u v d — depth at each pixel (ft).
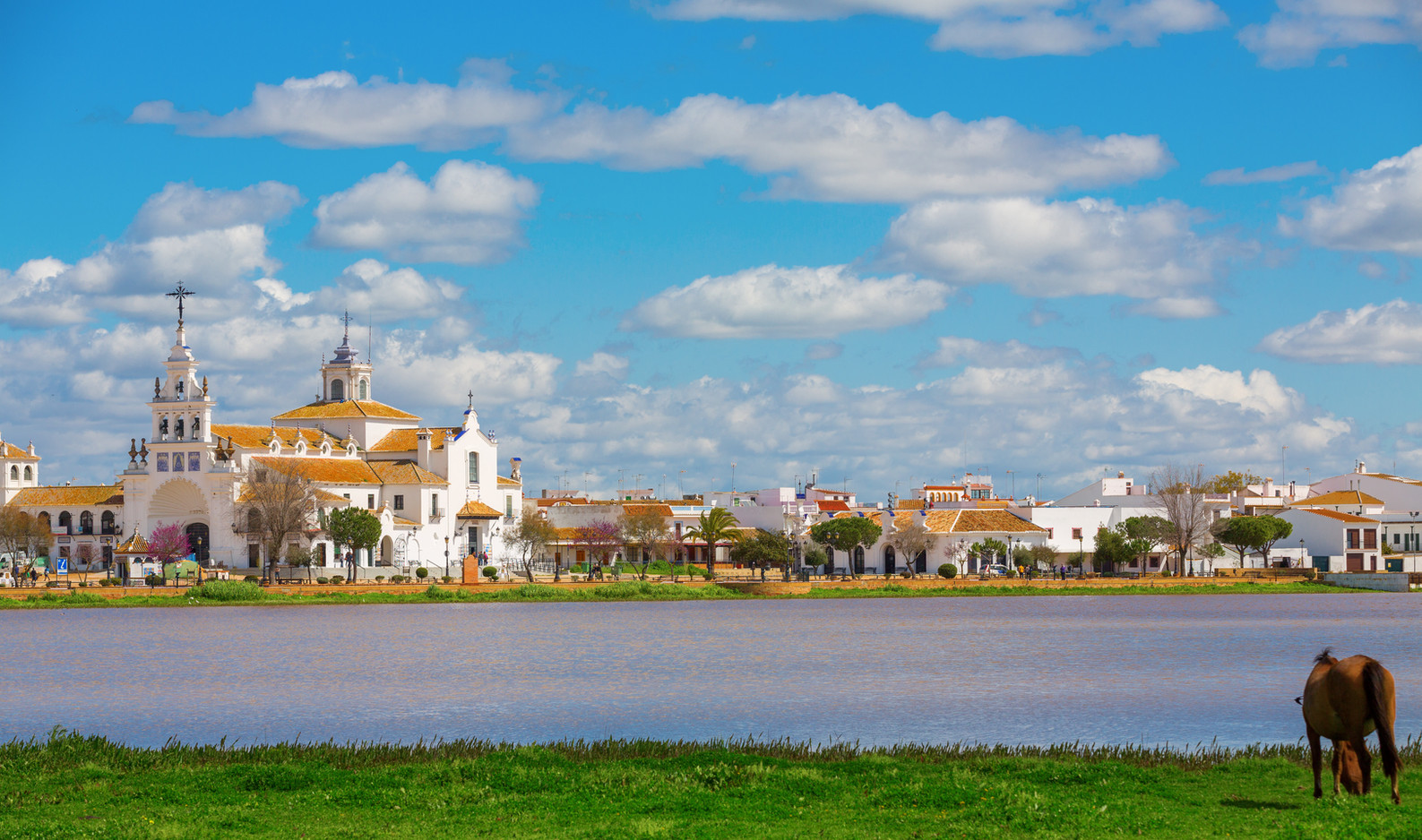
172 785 129.80
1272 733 195.72
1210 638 370.73
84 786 130.52
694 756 142.51
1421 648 335.67
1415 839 101.35
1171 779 130.82
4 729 206.08
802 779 127.95
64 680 269.23
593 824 112.47
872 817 114.52
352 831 110.52
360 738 194.59
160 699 239.50
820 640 358.64
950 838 106.42
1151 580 599.98
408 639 358.43
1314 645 347.56
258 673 280.72
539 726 206.18
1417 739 160.86
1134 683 259.60
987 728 201.67
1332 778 123.54
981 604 533.55
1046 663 301.63
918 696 241.55
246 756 150.30
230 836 109.60
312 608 474.90
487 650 328.29
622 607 490.90
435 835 109.19
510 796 123.44
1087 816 112.06
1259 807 116.78
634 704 231.71
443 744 159.43
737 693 246.06
